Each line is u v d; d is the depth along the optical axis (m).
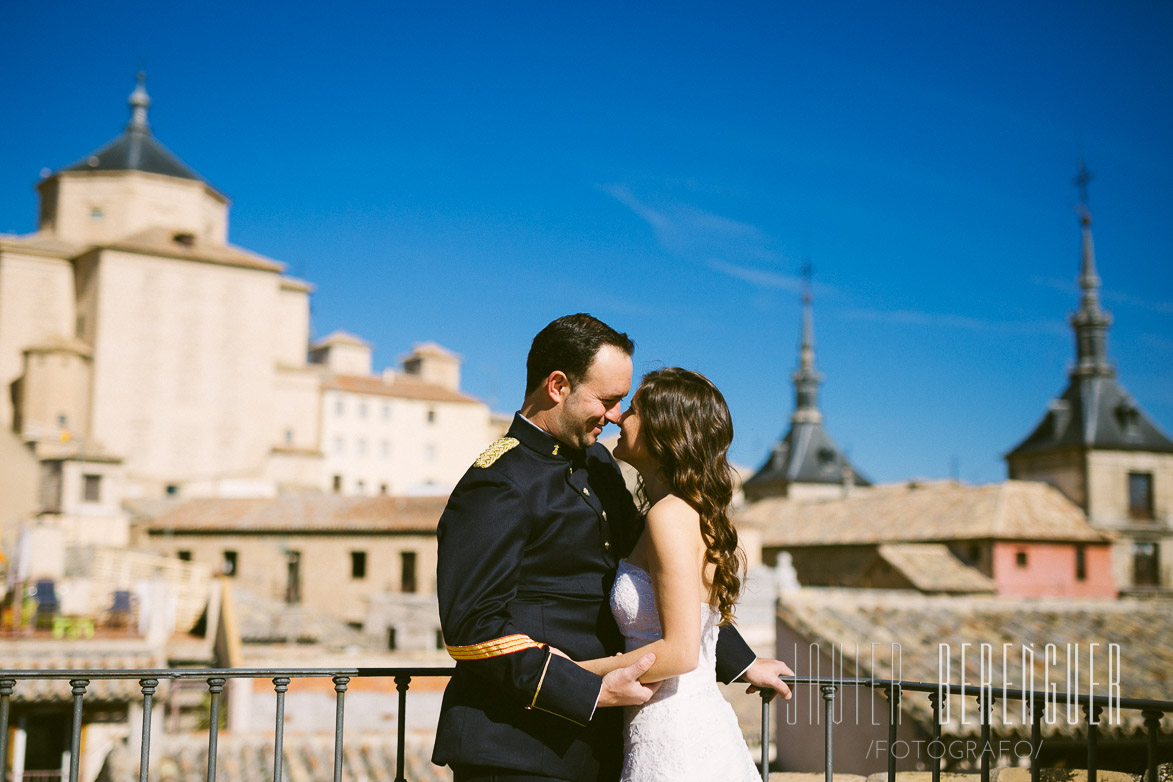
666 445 2.94
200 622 30.92
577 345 2.94
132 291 74.00
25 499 53.38
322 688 20.62
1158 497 74.94
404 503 49.66
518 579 2.86
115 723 16.23
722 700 3.05
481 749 2.85
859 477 104.94
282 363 81.94
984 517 53.09
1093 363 77.75
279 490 70.56
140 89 83.12
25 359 70.06
